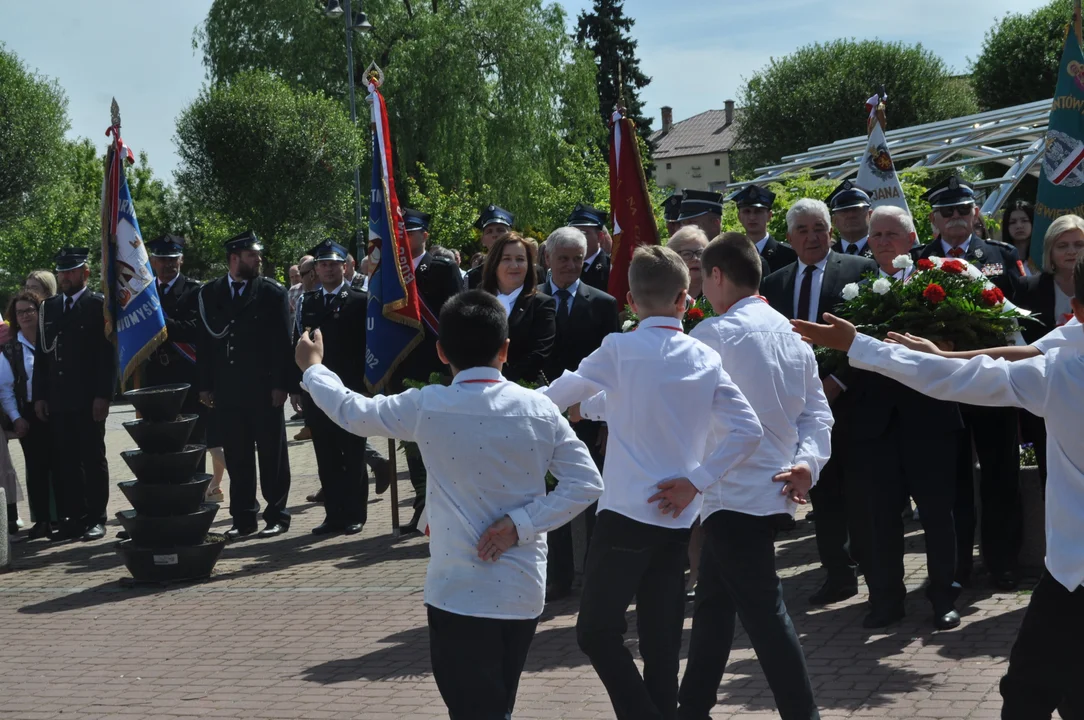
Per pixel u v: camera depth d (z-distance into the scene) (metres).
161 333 9.22
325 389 3.71
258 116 30.25
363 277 13.32
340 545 8.87
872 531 5.76
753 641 4.03
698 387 3.91
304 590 7.51
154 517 7.92
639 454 3.93
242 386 9.27
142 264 9.21
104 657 6.29
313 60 33.53
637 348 3.96
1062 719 3.35
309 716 5.05
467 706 3.40
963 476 6.27
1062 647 3.22
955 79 41.41
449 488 3.49
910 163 18.28
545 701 4.99
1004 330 5.57
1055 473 3.24
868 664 5.18
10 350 10.02
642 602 4.02
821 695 4.82
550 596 6.79
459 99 32.75
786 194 11.98
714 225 8.30
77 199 43.72
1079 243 6.15
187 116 30.69
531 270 6.85
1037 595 3.27
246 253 9.24
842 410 5.82
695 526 6.35
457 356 3.55
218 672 5.84
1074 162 8.11
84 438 9.70
